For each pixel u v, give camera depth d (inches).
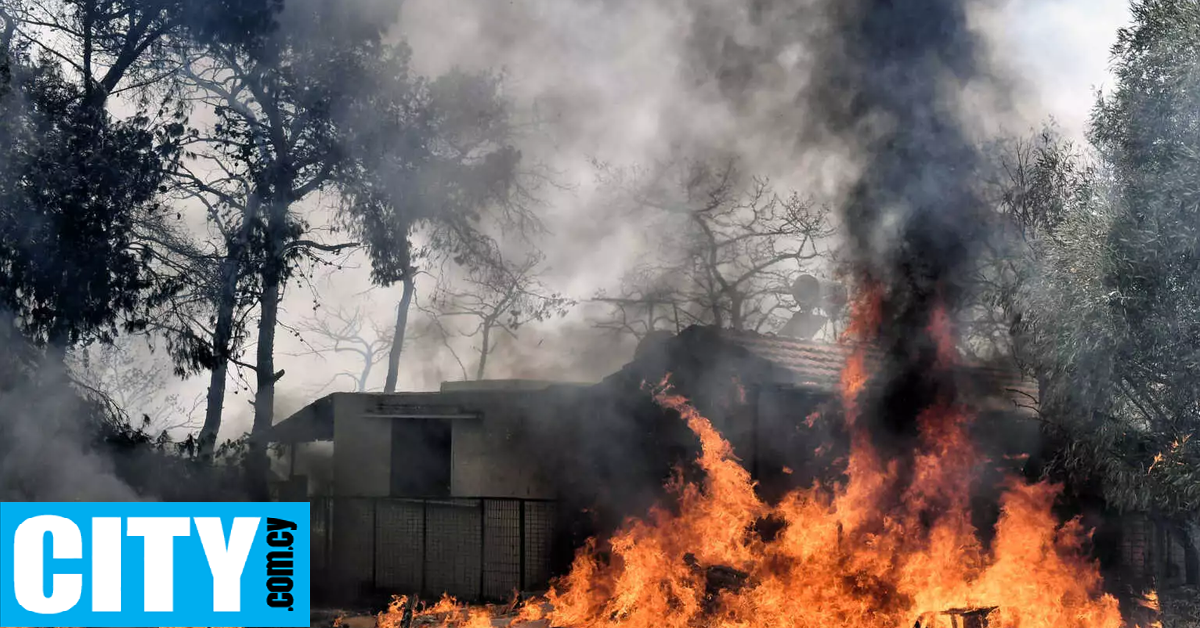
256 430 1307.8
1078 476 780.6
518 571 853.2
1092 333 703.7
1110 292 693.9
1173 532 782.5
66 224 888.3
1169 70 723.4
